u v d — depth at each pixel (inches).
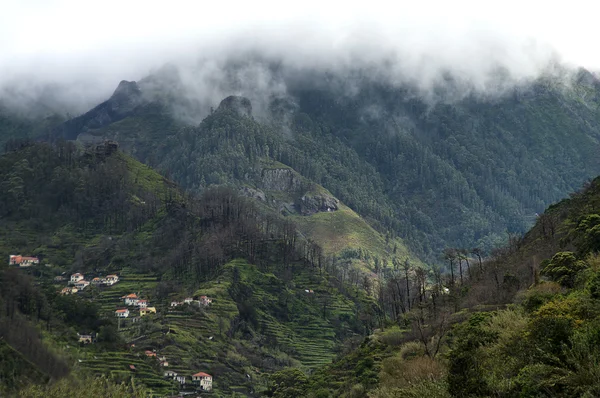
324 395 4370.1
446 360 2758.4
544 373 1911.9
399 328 5012.3
